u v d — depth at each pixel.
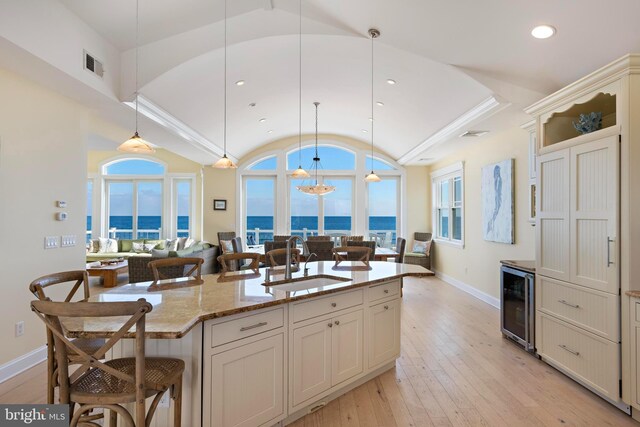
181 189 8.95
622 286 2.34
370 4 2.95
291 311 2.16
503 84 3.49
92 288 6.38
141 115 4.09
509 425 2.23
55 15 2.70
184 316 1.70
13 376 2.84
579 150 2.69
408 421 2.27
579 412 2.38
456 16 2.79
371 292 2.75
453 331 4.02
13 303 2.86
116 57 3.48
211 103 4.97
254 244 8.34
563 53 2.90
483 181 5.50
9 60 2.59
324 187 5.78
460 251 6.43
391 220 8.45
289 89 5.32
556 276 2.95
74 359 1.79
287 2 3.28
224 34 3.57
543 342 3.13
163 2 2.99
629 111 2.32
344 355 2.52
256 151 8.27
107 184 9.01
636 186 2.31
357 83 4.97
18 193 2.91
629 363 2.29
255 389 1.97
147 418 1.51
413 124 5.83
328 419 2.28
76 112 3.54
